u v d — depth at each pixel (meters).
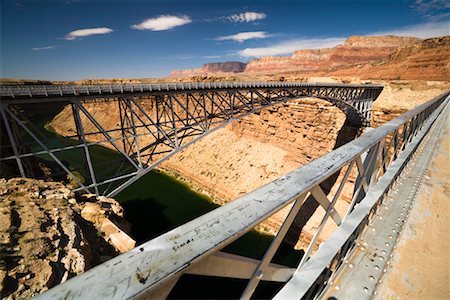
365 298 2.48
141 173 21.92
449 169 6.27
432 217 4.04
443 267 2.93
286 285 2.15
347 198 31.36
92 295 0.87
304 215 30.81
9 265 7.72
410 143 7.34
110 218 13.80
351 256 3.11
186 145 25.27
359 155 2.69
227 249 27.17
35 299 0.83
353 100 43.38
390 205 4.37
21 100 15.05
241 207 1.53
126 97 20.31
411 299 2.48
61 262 8.59
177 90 23.17
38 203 11.89
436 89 47.91
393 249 3.24
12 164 17.95
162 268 1.03
